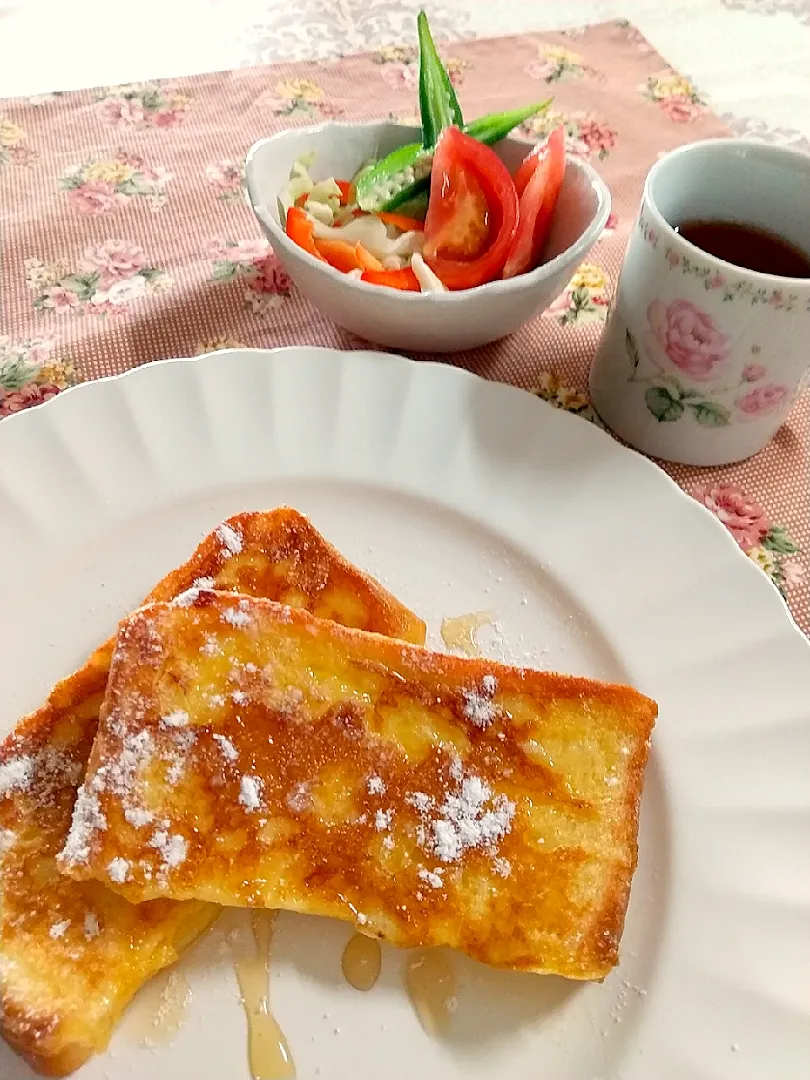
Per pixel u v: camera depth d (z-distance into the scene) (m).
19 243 0.32
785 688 0.21
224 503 0.25
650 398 0.26
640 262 0.24
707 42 0.46
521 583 0.24
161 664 0.19
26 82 0.40
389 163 0.29
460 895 0.18
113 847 0.18
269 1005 0.18
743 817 0.20
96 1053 0.17
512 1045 0.18
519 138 0.30
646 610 0.23
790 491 0.27
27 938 0.17
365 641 0.20
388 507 0.25
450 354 0.29
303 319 0.30
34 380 0.28
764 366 0.23
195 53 0.42
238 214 0.34
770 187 0.25
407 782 0.19
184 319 0.30
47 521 0.24
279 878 0.18
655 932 0.19
